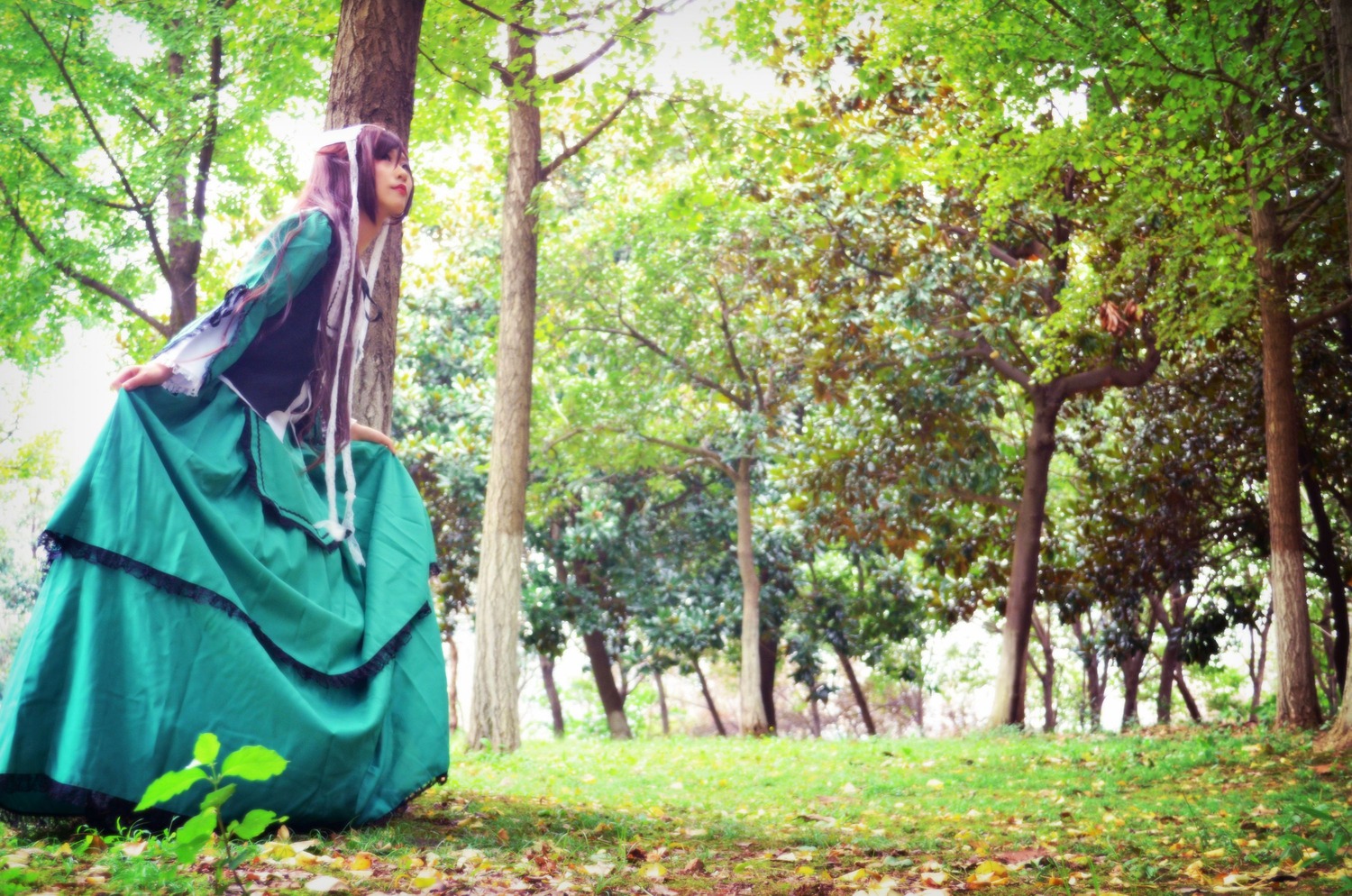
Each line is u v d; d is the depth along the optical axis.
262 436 3.83
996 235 18.06
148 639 3.40
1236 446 19.06
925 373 18.31
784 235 18.30
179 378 3.62
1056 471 28.77
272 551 3.73
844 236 17.83
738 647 28.98
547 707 48.50
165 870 2.79
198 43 13.20
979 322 17.88
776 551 26.27
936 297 17.97
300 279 3.86
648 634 26.05
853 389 19.41
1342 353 17.00
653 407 23.02
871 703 49.00
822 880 3.68
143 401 3.64
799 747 14.05
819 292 18.59
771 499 26.30
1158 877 4.05
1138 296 15.98
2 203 14.29
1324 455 18.22
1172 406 19.78
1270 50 10.60
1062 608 21.92
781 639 28.11
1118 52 10.34
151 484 3.51
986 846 4.86
